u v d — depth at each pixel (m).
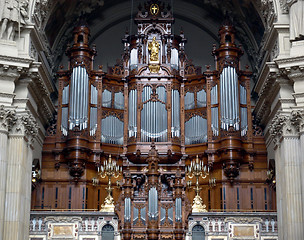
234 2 29.36
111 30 31.53
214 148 27.52
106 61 31.03
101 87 28.45
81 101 27.69
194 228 23.91
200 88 28.61
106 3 31.17
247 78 28.59
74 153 26.92
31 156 23.59
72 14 30.00
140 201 23.77
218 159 27.33
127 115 28.58
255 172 27.52
